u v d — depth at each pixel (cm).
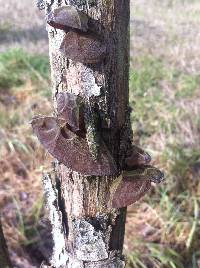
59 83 18
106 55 17
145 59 69
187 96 60
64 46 17
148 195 45
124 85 19
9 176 49
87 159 18
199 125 53
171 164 46
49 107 57
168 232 41
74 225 21
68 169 20
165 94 60
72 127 18
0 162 51
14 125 56
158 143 50
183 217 41
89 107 18
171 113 54
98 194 20
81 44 17
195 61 70
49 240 42
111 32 17
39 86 64
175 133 52
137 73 62
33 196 47
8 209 45
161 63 69
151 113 56
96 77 18
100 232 20
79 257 21
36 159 50
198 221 40
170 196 45
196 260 39
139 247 40
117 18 17
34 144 52
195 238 40
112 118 19
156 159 48
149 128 53
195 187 45
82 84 18
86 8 17
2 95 63
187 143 50
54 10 16
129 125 20
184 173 46
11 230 43
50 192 21
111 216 20
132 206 45
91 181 19
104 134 19
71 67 18
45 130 18
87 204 20
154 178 19
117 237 21
